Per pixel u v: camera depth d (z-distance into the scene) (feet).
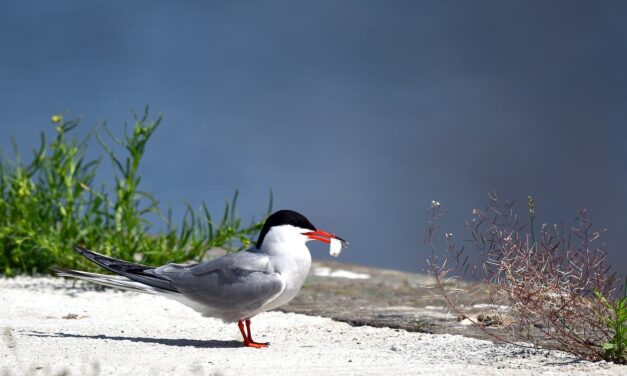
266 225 33.99
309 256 33.91
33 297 43.78
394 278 55.26
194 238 50.42
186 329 36.50
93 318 38.70
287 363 28.73
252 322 38.99
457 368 28.25
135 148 50.70
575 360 29.86
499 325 36.63
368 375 26.81
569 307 30.55
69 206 50.98
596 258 30.25
